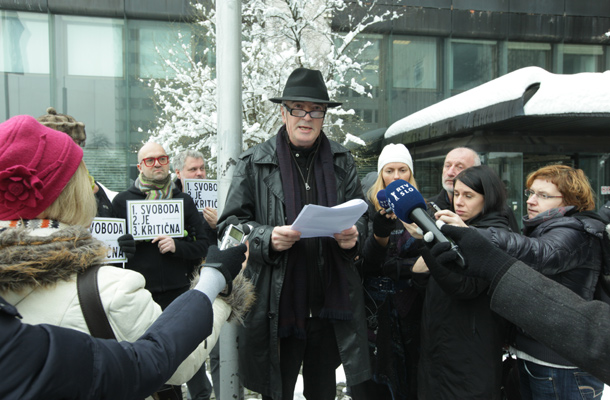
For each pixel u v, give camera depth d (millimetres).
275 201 1949
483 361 1938
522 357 2023
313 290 1951
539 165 8172
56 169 1027
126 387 794
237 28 2191
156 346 891
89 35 9320
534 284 949
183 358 937
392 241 2477
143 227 2934
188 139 7121
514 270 985
